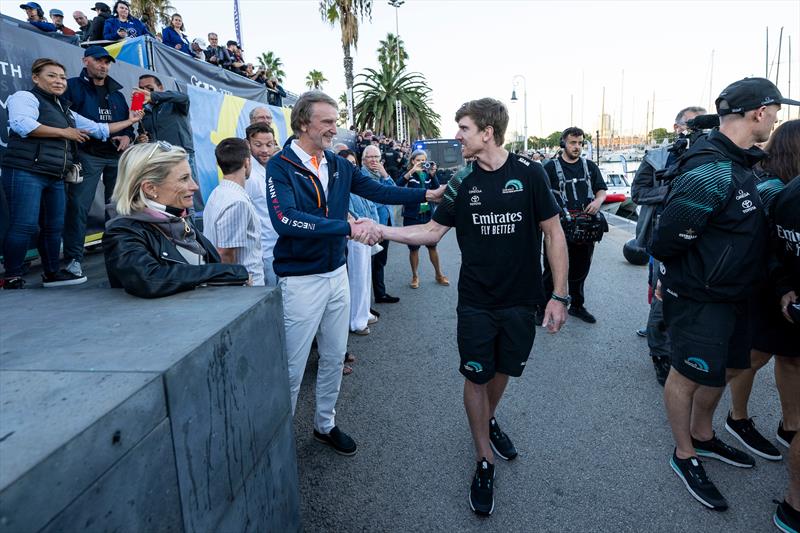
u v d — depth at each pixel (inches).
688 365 84.4
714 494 82.8
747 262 79.0
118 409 32.6
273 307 61.4
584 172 174.6
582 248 174.7
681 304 85.6
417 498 86.4
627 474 91.5
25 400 33.6
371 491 88.4
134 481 34.4
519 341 87.6
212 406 45.0
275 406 60.9
